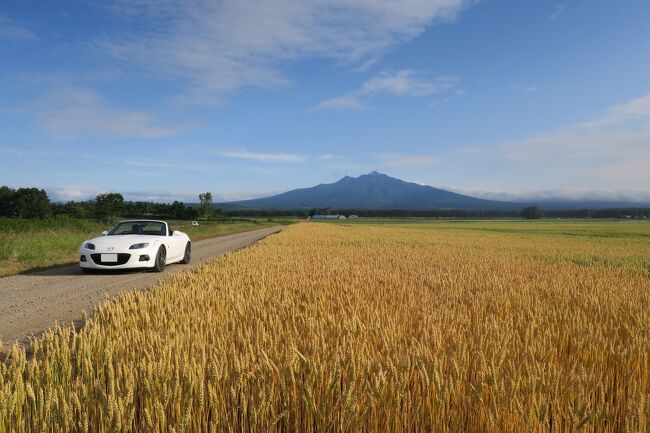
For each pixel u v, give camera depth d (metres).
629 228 71.56
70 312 7.82
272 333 4.26
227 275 9.20
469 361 3.55
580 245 26.66
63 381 3.20
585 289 7.81
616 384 3.57
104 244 12.80
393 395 2.94
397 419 2.88
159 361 3.11
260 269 10.47
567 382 3.11
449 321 4.87
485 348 3.80
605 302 6.43
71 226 34.91
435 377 2.93
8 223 29.47
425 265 12.28
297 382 3.15
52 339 3.89
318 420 2.84
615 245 26.88
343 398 2.82
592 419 2.83
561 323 5.11
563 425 3.00
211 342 4.07
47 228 31.30
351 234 38.06
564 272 11.53
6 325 6.93
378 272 10.09
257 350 3.68
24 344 5.77
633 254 19.72
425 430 2.96
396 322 4.76
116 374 3.29
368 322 4.61
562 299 6.90
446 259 14.68
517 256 17.53
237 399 3.06
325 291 6.85
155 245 13.26
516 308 6.05
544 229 66.19
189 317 5.00
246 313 5.31
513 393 2.80
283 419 3.02
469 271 10.91
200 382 2.94
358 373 3.16
